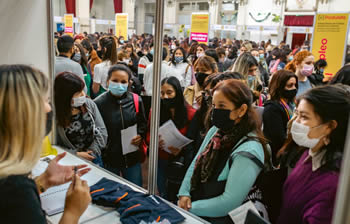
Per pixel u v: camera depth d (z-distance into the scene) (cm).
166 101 184
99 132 197
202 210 130
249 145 121
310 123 102
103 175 166
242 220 120
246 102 123
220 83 130
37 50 206
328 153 98
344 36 168
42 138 77
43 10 206
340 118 95
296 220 107
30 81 74
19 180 70
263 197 123
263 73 226
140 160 213
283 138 130
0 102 70
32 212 70
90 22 1010
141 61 341
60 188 142
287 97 137
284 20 575
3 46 188
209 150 135
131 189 147
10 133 71
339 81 129
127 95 203
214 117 130
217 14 1168
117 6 1240
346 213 59
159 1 134
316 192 99
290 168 119
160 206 132
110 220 124
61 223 92
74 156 189
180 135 177
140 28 1223
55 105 186
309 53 148
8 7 187
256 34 599
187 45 443
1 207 66
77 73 237
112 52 268
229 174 123
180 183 181
